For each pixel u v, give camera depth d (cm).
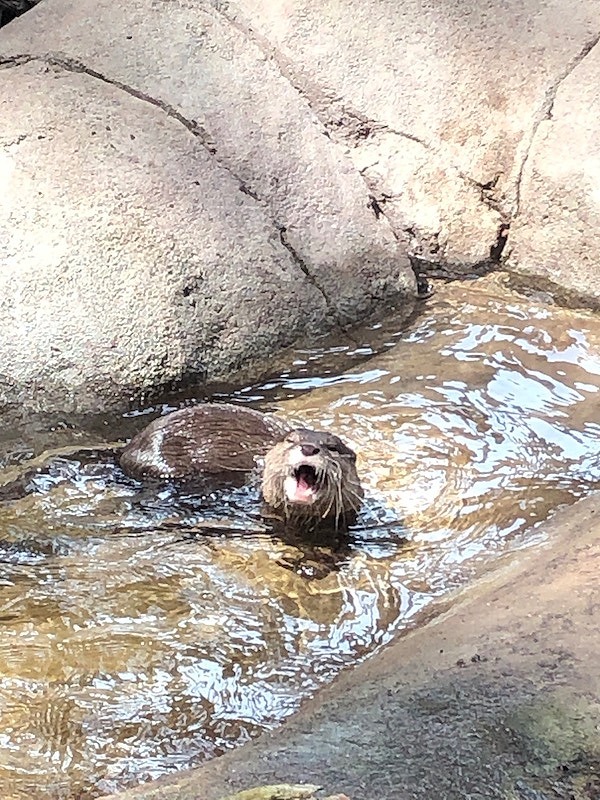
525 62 315
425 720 215
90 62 304
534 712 214
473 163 313
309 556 255
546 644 223
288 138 305
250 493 266
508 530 259
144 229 285
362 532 260
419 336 299
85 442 273
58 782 224
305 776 209
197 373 283
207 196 293
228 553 256
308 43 318
